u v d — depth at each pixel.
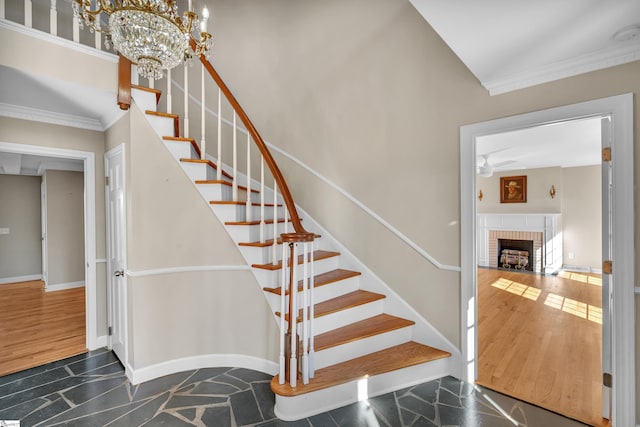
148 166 2.44
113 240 2.90
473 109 2.29
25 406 2.10
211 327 2.65
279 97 3.50
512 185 6.96
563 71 1.91
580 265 6.50
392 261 2.74
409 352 2.41
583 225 6.45
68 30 2.92
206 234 2.62
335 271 2.98
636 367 1.75
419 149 2.57
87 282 3.05
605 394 1.89
